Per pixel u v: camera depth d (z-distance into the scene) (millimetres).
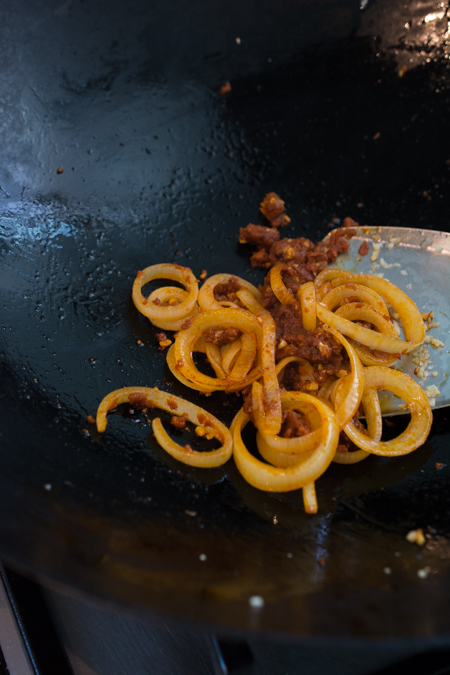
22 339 495
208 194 589
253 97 604
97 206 561
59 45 555
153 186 582
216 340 515
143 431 491
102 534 430
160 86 591
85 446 474
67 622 470
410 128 594
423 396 494
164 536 445
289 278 539
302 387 509
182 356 507
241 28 587
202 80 600
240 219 583
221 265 564
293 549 454
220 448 482
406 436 489
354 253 558
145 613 391
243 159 602
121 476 468
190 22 579
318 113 605
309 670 455
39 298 514
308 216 587
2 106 537
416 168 590
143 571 413
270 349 499
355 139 603
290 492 476
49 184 546
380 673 449
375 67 600
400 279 543
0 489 426
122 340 523
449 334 521
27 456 449
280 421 480
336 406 487
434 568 436
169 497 466
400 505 473
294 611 400
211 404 509
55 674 455
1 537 406
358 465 489
